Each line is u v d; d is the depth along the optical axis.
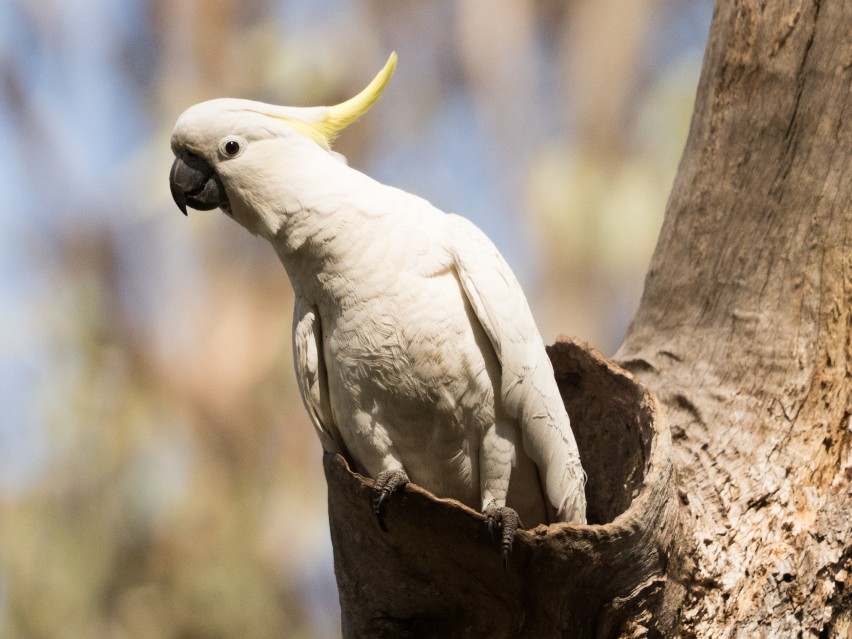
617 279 21.52
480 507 8.84
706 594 8.13
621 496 9.09
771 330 9.00
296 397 20.92
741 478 8.58
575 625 7.87
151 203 21.69
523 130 23.59
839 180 8.85
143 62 23.62
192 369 21.27
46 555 18.33
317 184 8.27
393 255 8.12
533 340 8.30
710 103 9.58
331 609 20.67
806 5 9.03
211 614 18.75
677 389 9.25
